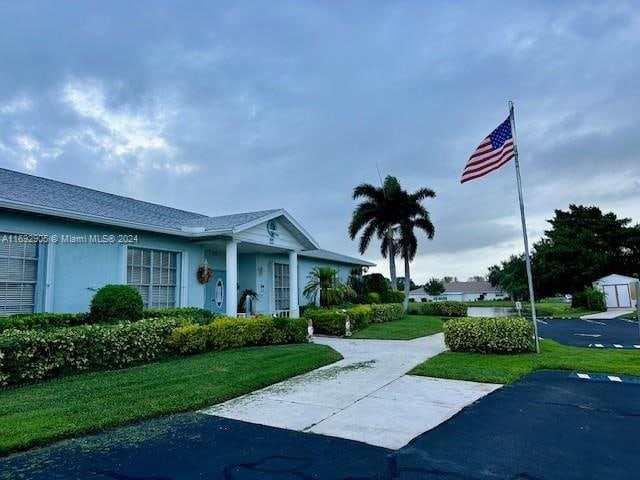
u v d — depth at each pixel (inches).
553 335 645.9
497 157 447.8
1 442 177.0
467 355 418.0
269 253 743.1
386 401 256.8
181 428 207.8
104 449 180.1
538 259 1610.5
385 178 1231.5
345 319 602.2
